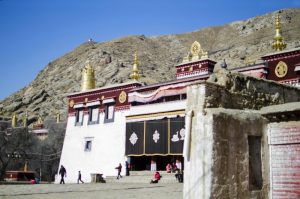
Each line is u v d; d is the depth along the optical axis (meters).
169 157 33.81
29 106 96.38
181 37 156.00
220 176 9.39
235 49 102.69
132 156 33.84
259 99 11.51
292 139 10.36
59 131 65.50
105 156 35.78
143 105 33.22
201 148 9.59
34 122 84.50
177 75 36.41
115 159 34.66
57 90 104.12
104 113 37.19
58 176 40.19
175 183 25.77
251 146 10.72
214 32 159.38
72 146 39.62
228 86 10.60
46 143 62.81
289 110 10.27
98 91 38.34
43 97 99.06
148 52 126.62
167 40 151.25
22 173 52.16
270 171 10.73
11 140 57.38
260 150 10.77
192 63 35.25
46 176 61.09
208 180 9.24
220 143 9.55
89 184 26.58
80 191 19.05
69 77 110.62
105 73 99.44
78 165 38.34
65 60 132.12
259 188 10.52
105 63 107.12
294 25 120.44
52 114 87.12
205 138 9.55
